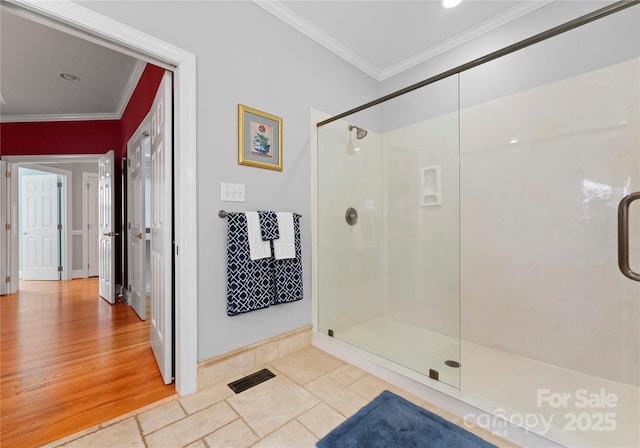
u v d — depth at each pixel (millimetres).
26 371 1850
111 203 3469
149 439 1251
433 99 2447
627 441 1171
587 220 1717
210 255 1700
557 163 1817
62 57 2680
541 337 1890
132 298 3254
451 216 2305
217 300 1730
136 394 1593
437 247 2387
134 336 2438
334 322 2402
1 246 3848
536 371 1768
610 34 1638
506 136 2029
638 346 1569
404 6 2057
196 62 1645
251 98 1906
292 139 2152
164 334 1723
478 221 2166
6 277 3879
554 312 1840
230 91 1799
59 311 3146
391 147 2723
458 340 2203
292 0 1993
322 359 2016
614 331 1638
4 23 2215
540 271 1893
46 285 4500
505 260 2039
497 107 2074
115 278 3580
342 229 2477
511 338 2010
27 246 4918
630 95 1573
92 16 1288
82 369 1877
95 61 2750
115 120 4012
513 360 1919
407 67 2717
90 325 2701
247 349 1854
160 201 1822
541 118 1878
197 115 1650
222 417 1394
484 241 2137
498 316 2070
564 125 1791
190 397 1562
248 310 1797
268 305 1909
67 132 3939
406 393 1606
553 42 1833
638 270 1557
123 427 1330
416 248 2514
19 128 3881
